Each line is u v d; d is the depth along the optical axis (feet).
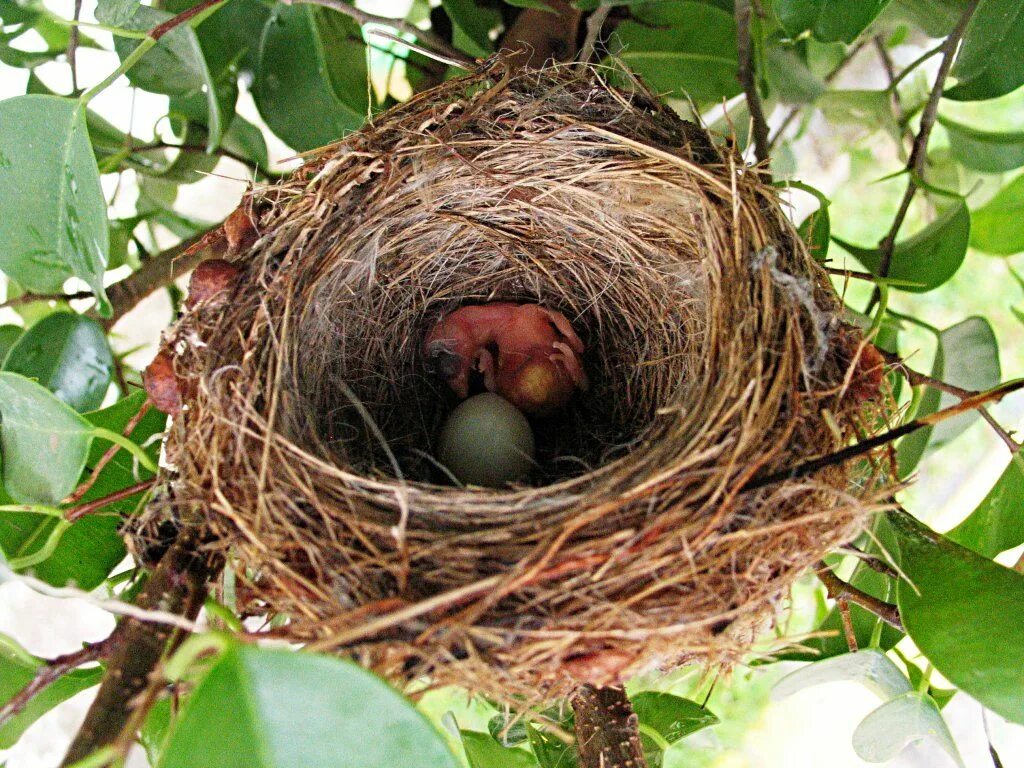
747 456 0.39
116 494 0.42
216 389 0.41
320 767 0.28
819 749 0.91
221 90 0.60
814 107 0.70
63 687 0.44
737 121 0.63
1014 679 0.38
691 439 0.42
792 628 0.81
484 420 0.53
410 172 0.47
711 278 0.46
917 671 0.50
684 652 0.41
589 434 0.57
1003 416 0.77
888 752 0.47
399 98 0.69
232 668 0.28
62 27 0.62
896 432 0.38
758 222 0.44
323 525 0.40
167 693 0.37
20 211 0.43
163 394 0.41
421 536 0.39
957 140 0.66
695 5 0.58
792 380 0.41
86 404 0.50
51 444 0.40
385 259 0.52
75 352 0.50
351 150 0.46
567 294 0.57
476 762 0.51
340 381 0.50
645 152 0.47
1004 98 1.07
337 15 0.58
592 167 0.48
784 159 0.73
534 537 0.38
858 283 1.05
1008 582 0.40
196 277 0.43
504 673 0.36
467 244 0.55
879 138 0.85
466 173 0.49
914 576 0.41
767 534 0.39
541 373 0.56
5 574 0.39
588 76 0.50
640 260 0.52
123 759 0.28
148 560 0.41
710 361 0.44
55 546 0.44
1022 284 0.66
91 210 0.42
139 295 0.56
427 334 0.57
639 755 0.44
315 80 0.57
